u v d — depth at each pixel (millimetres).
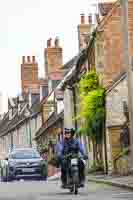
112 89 31344
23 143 72125
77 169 18688
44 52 60531
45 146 57531
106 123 32250
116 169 30172
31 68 71125
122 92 31078
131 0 34312
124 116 30875
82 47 44875
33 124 66875
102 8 36594
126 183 21484
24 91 74250
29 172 33688
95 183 24969
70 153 19047
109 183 23328
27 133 69500
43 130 58781
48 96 59125
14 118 81062
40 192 20531
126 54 21594
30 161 33938
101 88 33719
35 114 64812
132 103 21219
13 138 80000
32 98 69562
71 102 47031
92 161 37906
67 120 48531
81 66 42281
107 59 34312
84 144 40125
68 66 57688
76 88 44656
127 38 21656
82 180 19062
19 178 33875
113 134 31156
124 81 31062
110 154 31484
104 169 33188
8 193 20359
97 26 35250
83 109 33781
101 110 33031
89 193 19062
